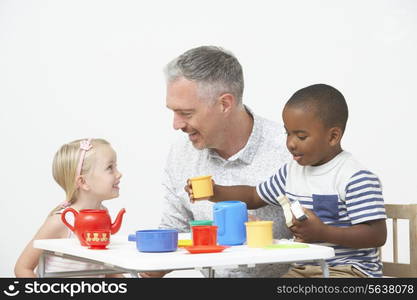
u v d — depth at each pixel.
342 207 2.17
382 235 2.10
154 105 4.58
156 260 1.59
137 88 4.58
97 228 1.88
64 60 4.54
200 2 4.58
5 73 4.51
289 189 2.30
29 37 4.53
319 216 2.20
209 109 2.35
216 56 2.36
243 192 2.41
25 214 4.47
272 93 4.52
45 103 4.52
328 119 2.17
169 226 2.71
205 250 1.72
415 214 2.24
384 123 4.41
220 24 4.56
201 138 2.42
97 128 4.54
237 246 1.88
